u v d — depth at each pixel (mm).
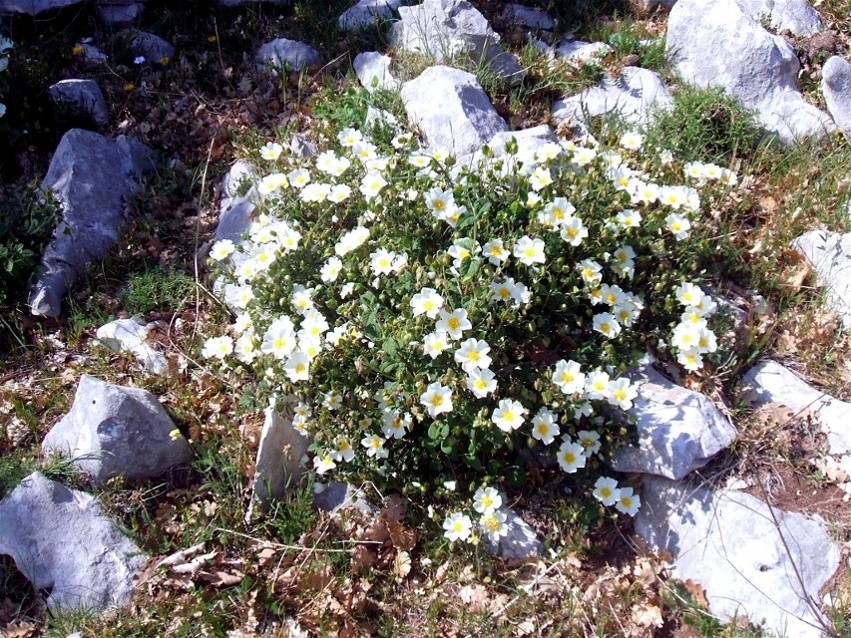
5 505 979
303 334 977
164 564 954
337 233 1100
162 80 1549
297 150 1353
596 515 978
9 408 1110
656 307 1061
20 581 967
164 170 1400
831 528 952
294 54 1576
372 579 950
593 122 1422
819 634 885
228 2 1659
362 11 1639
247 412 1062
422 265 1026
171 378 1119
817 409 1032
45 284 1219
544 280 1005
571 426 961
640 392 1011
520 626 912
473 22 1508
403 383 930
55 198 1287
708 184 1249
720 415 1009
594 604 926
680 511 979
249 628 910
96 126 1460
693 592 940
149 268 1279
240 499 1002
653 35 1608
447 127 1357
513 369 964
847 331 1135
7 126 1368
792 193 1302
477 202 1042
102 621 922
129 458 1014
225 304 1199
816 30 1560
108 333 1178
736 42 1436
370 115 1393
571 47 1600
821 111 1420
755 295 1173
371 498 994
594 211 1075
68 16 1602
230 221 1294
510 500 997
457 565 958
